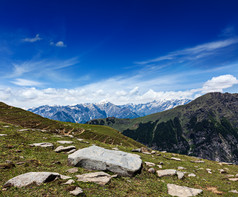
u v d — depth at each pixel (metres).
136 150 45.12
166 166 32.00
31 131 42.47
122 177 18.86
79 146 34.72
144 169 23.28
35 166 17.80
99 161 19.66
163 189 18.50
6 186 11.79
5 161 17.55
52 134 47.50
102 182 15.59
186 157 47.44
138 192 15.99
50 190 12.18
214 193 20.62
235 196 19.97
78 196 12.21
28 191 11.59
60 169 18.14
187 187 19.98
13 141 27.92
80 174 17.33
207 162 42.91
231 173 33.03
